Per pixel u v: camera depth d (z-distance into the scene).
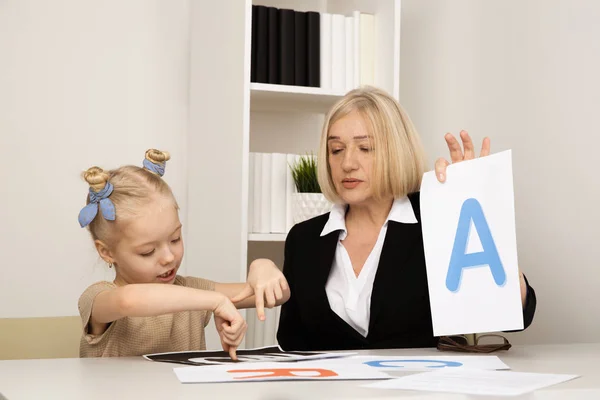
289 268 1.82
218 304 1.27
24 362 1.17
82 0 2.67
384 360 1.19
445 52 2.64
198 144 2.70
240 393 0.86
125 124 2.72
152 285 1.29
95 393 0.87
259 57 2.45
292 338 1.80
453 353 1.33
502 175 1.26
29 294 2.60
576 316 2.07
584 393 0.89
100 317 1.35
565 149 2.11
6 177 2.58
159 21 2.76
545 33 2.19
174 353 1.31
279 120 2.88
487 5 2.43
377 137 1.70
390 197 1.74
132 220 1.47
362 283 1.72
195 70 2.73
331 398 0.82
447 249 1.31
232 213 2.39
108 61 2.70
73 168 2.66
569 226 2.10
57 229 2.63
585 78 2.04
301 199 2.44
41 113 2.62
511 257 1.24
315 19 2.54
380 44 2.60
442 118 2.66
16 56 2.60
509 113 2.33
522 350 1.36
